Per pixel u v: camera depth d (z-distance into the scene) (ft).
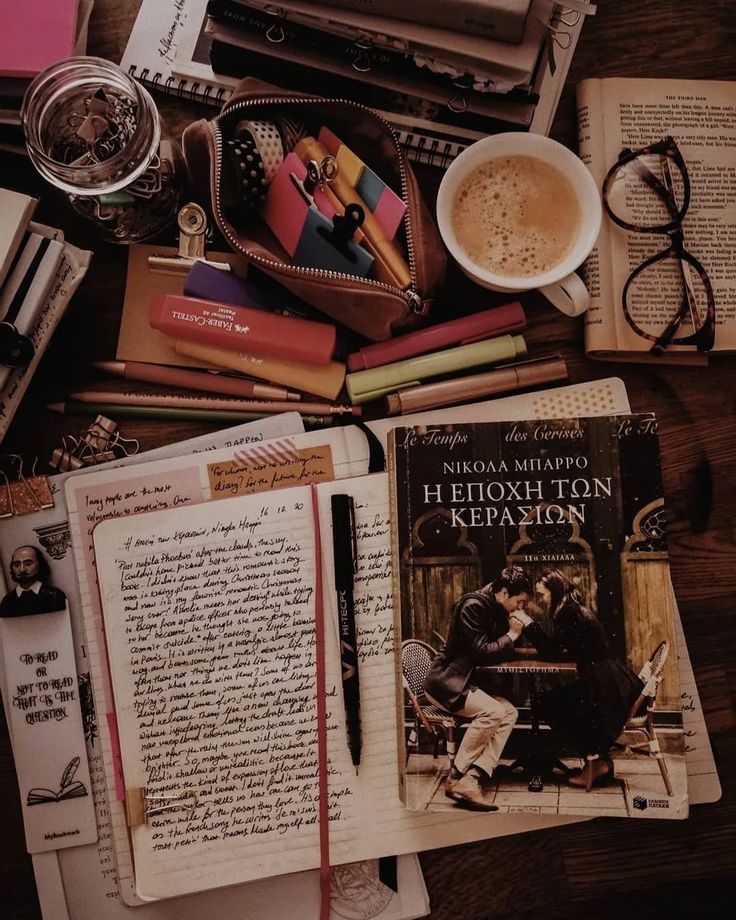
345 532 2.06
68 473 2.10
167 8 2.15
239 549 2.08
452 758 1.99
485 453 2.08
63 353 2.16
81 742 2.07
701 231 2.18
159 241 2.19
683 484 2.16
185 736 2.06
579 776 1.98
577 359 2.19
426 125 2.09
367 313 2.04
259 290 2.14
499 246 2.04
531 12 1.88
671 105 2.20
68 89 1.93
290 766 2.05
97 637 2.09
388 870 2.05
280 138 2.06
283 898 2.06
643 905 2.08
